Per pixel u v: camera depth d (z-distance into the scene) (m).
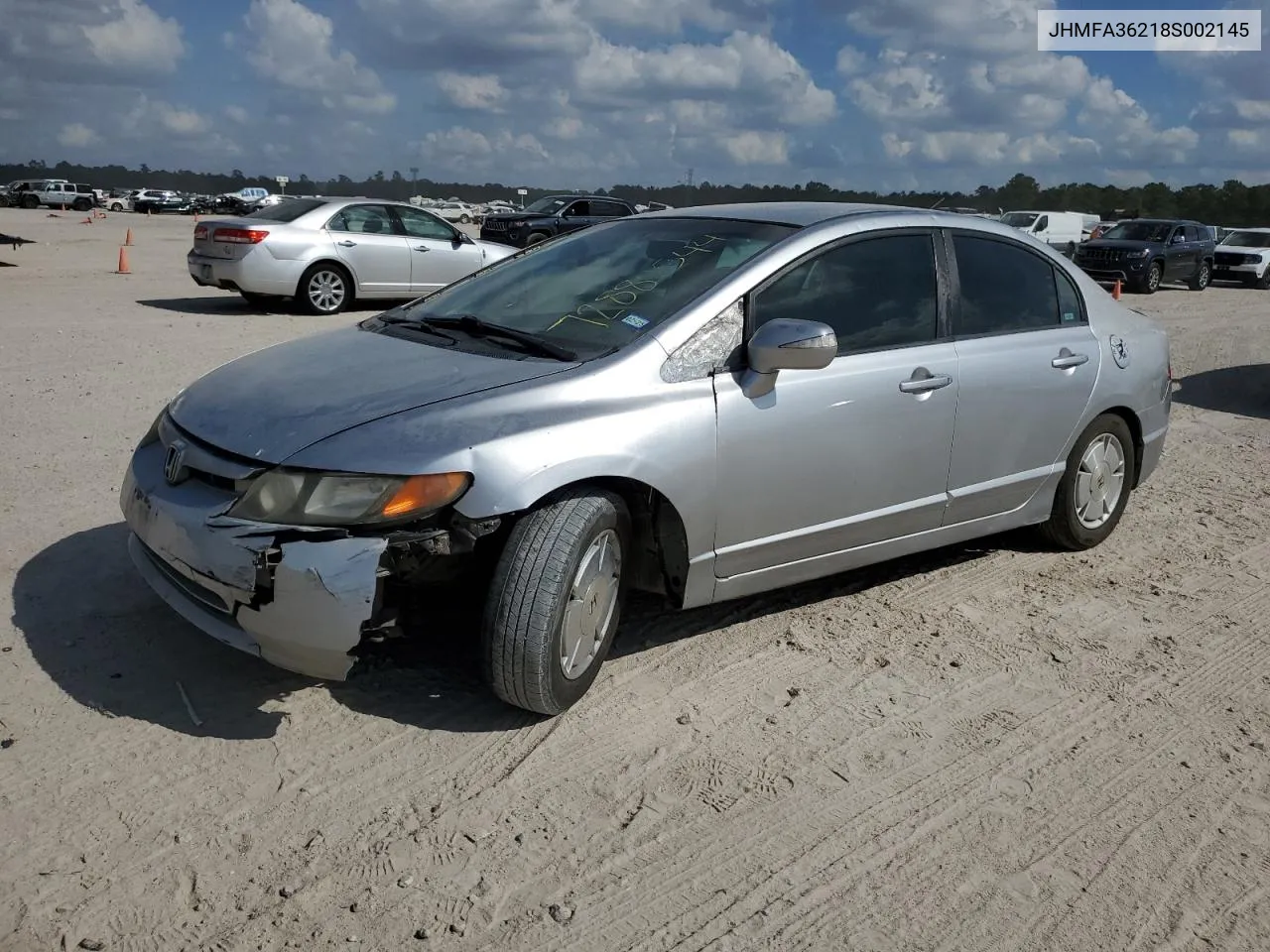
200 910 2.61
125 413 7.21
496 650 3.31
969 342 4.55
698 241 4.19
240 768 3.19
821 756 3.46
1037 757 3.53
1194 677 4.15
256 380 3.67
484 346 3.79
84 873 2.71
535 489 3.20
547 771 3.27
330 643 3.11
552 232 23.69
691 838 3.01
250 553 3.07
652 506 3.68
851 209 4.43
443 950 2.53
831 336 3.60
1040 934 2.71
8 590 4.25
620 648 4.12
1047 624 4.58
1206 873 2.98
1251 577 5.25
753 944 2.62
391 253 13.88
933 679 4.02
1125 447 5.43
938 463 4.42
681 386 3.61
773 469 3.84
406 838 2.92
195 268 13.40
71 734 3.30
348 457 3.12
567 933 2.62
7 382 7.98
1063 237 27.88
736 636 4.29
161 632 3.98
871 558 4.39
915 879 2.89
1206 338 14.84
